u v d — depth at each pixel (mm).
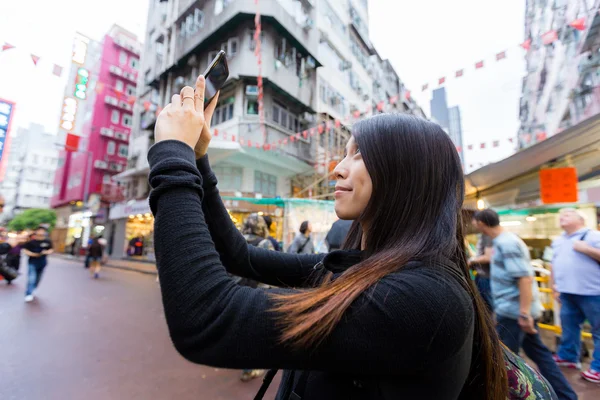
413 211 561
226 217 868
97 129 20391
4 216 37250
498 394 558
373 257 531
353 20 17703
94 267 11375
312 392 555
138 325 4625
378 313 427
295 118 12844
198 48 12453
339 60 15969
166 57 14539
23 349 3541
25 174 38750
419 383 444
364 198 606
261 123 10258
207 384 2842
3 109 6859
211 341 441
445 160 599
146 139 15609
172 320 458
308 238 4355
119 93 7281
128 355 3469
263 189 12422
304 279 922
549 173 3973
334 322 422
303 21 13273
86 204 19656
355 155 639
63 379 2857
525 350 2330
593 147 3666
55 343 3766
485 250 2871
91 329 4371
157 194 513
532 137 5215
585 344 3643
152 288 8109
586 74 6930
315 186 11773
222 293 458
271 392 2717
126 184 18219
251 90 10719
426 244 523
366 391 497
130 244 16953
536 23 9219
